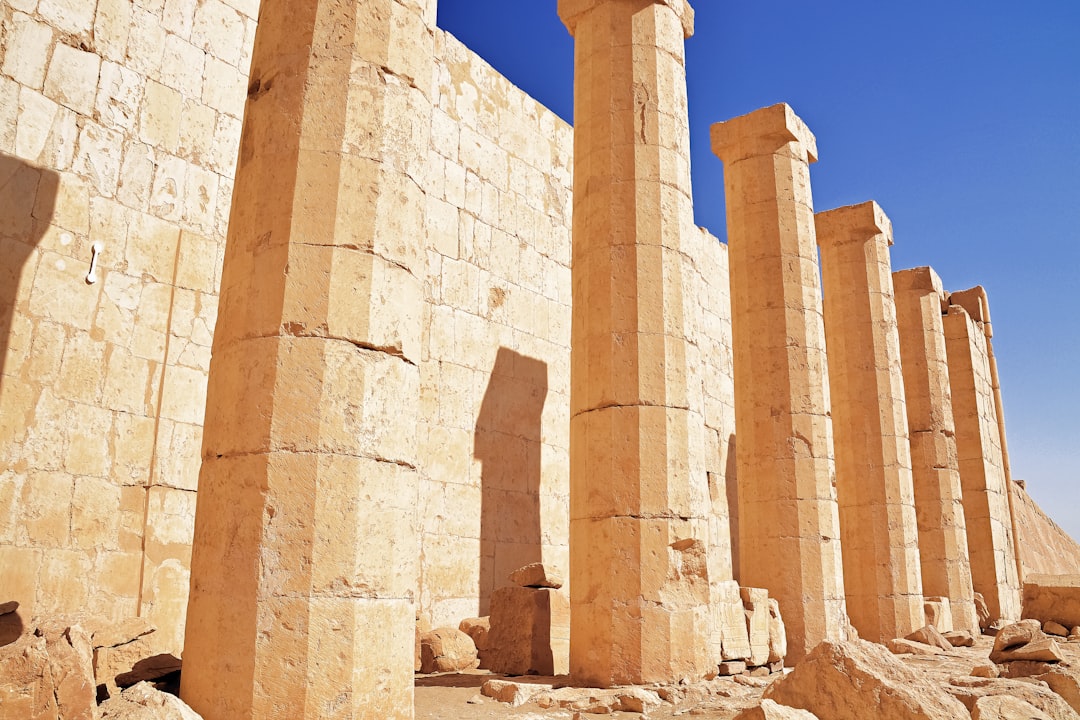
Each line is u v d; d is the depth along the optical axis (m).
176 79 9.47
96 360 8.34
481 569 12.51
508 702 7.52
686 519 8.62
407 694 5.64
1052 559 31.03
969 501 20.97
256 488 5.48
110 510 8.23
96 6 8.80
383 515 5.70
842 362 16.03
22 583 7.48
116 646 6.19
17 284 7.83
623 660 8.15
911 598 14.84
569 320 15.26
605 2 10.00
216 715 5.22
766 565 11.60
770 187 12.67
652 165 9.43
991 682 7.18
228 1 10.16
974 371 21.70
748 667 9.86
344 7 6.31
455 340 12.83
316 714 5.14
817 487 11.77
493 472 13.05
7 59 8.02
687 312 9.26
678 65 10.05
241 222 6.16
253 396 5.66
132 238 8.81
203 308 9.35
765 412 12.05
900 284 19.33
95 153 8.62
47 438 7.86
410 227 6.29
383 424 5.83
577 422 9.09
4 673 4.75
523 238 14.55
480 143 13.99
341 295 5.79
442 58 13.51
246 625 5.29
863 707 5.61
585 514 8.75
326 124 6.05
